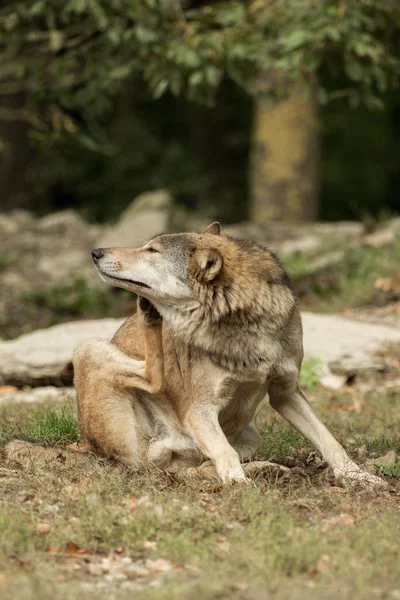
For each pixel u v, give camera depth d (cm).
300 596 577
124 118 3847
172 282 844
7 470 859
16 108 3112
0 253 2378
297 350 870
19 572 623
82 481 804
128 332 941
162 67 1625
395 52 1845
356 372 1391
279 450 962
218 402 852
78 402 931
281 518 707
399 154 3947
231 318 837
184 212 2694
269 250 895
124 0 1595
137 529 689
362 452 950
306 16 1598
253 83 1642
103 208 3847
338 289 1905
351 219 3956
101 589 610
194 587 587
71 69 1845
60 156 3722
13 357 1377
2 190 3266
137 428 890
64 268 2291
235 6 1658
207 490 808
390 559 644
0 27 1692
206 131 3978
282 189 2686
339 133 3853
